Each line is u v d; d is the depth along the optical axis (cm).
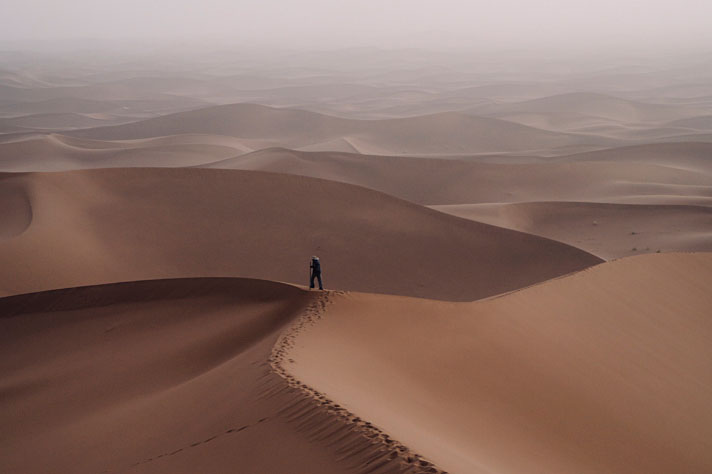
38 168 11625
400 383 1347
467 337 1733
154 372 1702
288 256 4319
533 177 9350
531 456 1150
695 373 1936
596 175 9381
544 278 4128
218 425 1098
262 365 1319
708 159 11281
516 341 1788
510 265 4325
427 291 3975
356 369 1361
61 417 1538
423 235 4653
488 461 1005
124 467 1075
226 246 4375
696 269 2647
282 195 5131
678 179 9444
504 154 13075
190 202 4900
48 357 2055
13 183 4862
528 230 6084
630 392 1695
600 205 6606
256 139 16850
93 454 1206
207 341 1841
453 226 4806
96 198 4812
